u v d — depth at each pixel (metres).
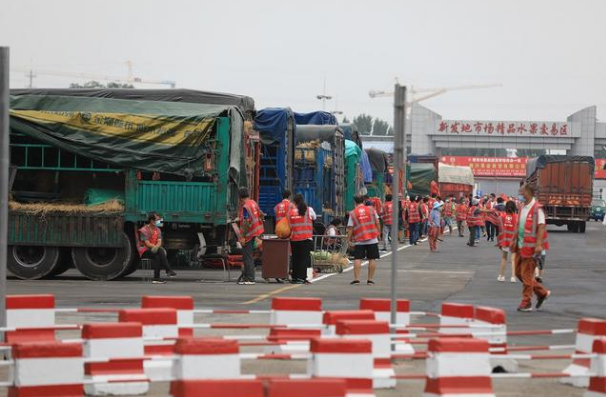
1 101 14.20
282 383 9.76
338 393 9.83
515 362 14.66
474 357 11.77
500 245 32.69
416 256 47.69
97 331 12.74
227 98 35.19
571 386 13.95
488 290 28.89
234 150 31.20
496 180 169.38
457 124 156.62
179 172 30.98
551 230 85.62
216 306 22.70
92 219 30.59
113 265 30.75
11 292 25.95
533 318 21.70
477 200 57.91
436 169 91.88
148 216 30.38
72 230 30.61
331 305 23.31
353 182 48.72
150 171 30.98
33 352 11.74
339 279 32.84
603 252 52.41
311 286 29.50
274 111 39.19
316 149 41.19
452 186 107.00
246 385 10.01
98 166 31.41
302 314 15.44
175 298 15.53
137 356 12.87
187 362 11.09
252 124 35.91
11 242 30.58
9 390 11.95
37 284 29.03
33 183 32.47
